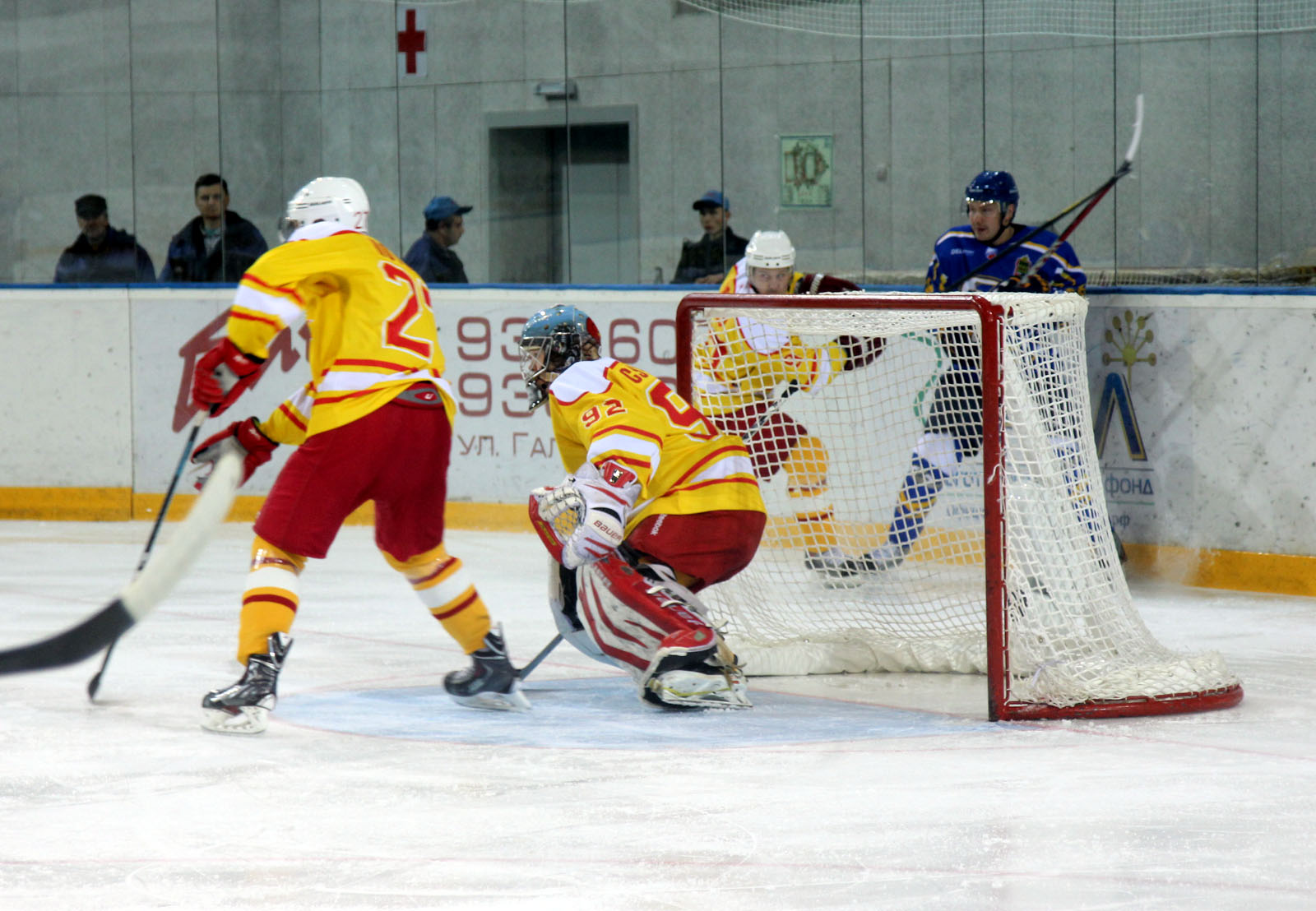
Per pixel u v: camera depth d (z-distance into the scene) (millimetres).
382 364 11180
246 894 7520
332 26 25594
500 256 25375
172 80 26000
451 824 8727
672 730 11289
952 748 10641
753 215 24422
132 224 26297
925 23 23297
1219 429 18156
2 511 25359
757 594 14539
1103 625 12312
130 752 10500
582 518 12047
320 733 11164
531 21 24766
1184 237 21734
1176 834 8484
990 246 18906
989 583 11484
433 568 11758
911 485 17047
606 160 24938
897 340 18000
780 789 9500
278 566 11266
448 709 12047
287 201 26031
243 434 11711
